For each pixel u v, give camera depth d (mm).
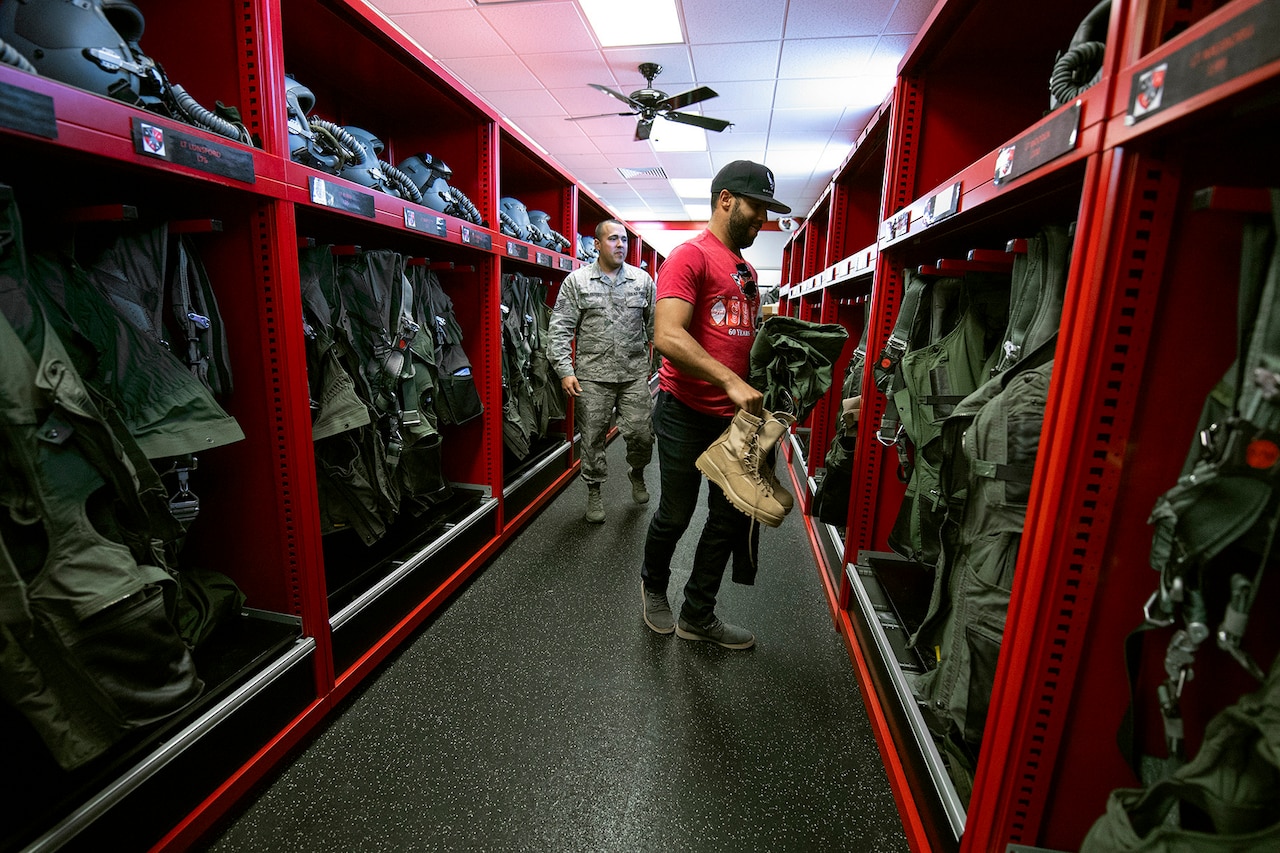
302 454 1479
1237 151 656
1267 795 598
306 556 1506
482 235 2438
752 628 2193
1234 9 489
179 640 1134
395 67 2076
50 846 921
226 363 1391
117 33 1068
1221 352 706
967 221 1311
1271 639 729
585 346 3150
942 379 1467
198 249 1418
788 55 4906
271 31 1326
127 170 1050
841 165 2840
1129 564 781
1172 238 694
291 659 1453
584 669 1903
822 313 3178
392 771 1467
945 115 1707
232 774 1285
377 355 1922
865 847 1270
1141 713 815
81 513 950
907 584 1852
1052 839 886
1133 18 659
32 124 826
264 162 1298
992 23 1417
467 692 1779
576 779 1449
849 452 2143
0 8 970
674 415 1843
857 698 1777
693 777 1459
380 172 1950
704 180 9555
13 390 877
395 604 1941
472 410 2514
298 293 1435
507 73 5297
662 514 1941
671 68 5188
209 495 1536
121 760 1049
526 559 2760
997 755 896
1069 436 767
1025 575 862
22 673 889
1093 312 729
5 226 914
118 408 1132
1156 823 694
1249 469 598
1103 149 705
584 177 9336
